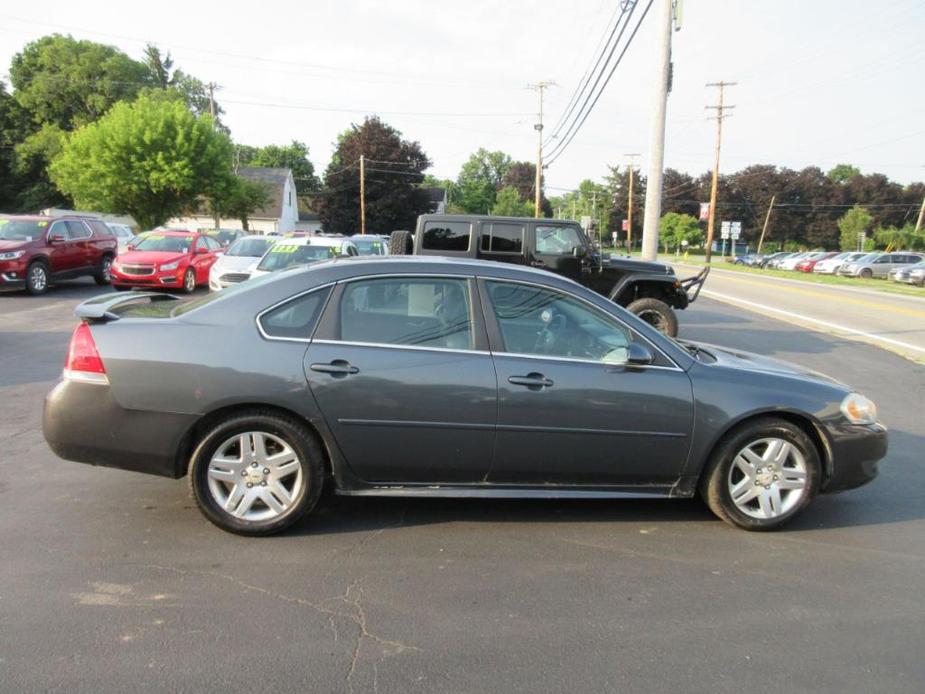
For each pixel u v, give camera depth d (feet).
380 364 12.58
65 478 15.39
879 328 48.98
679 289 35.96
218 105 232.94
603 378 13.05
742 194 350.02
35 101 188.14
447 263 13.50
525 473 13.15
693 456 13.38
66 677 8.58
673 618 10.47
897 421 23.09
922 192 335.47
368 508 14.28
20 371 26.02
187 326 12.58
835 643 9.92
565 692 8.64
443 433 12.74
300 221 242.78
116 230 81.97
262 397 12.27
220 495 12.63
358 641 9.59
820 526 14.21
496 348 13.03
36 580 10.92
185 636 9.55
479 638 9.78
